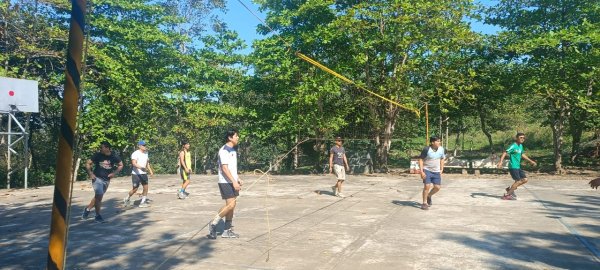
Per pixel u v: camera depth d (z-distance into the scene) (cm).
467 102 2127
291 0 2123
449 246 664
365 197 1224
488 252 627
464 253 623
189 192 1393
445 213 949
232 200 725
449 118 2347
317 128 2127
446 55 1895
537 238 708
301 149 2570
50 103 2198
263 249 658
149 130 2255
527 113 3275
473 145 4109
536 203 1077
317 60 2041
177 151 2617
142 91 2144
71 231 797
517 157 1116
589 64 1731
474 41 1869
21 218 963
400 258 602
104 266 578
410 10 1761
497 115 2939
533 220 859
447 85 1881
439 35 1839
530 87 1869
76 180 2122
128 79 2022
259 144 2639
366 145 2217
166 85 2355
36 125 2352
